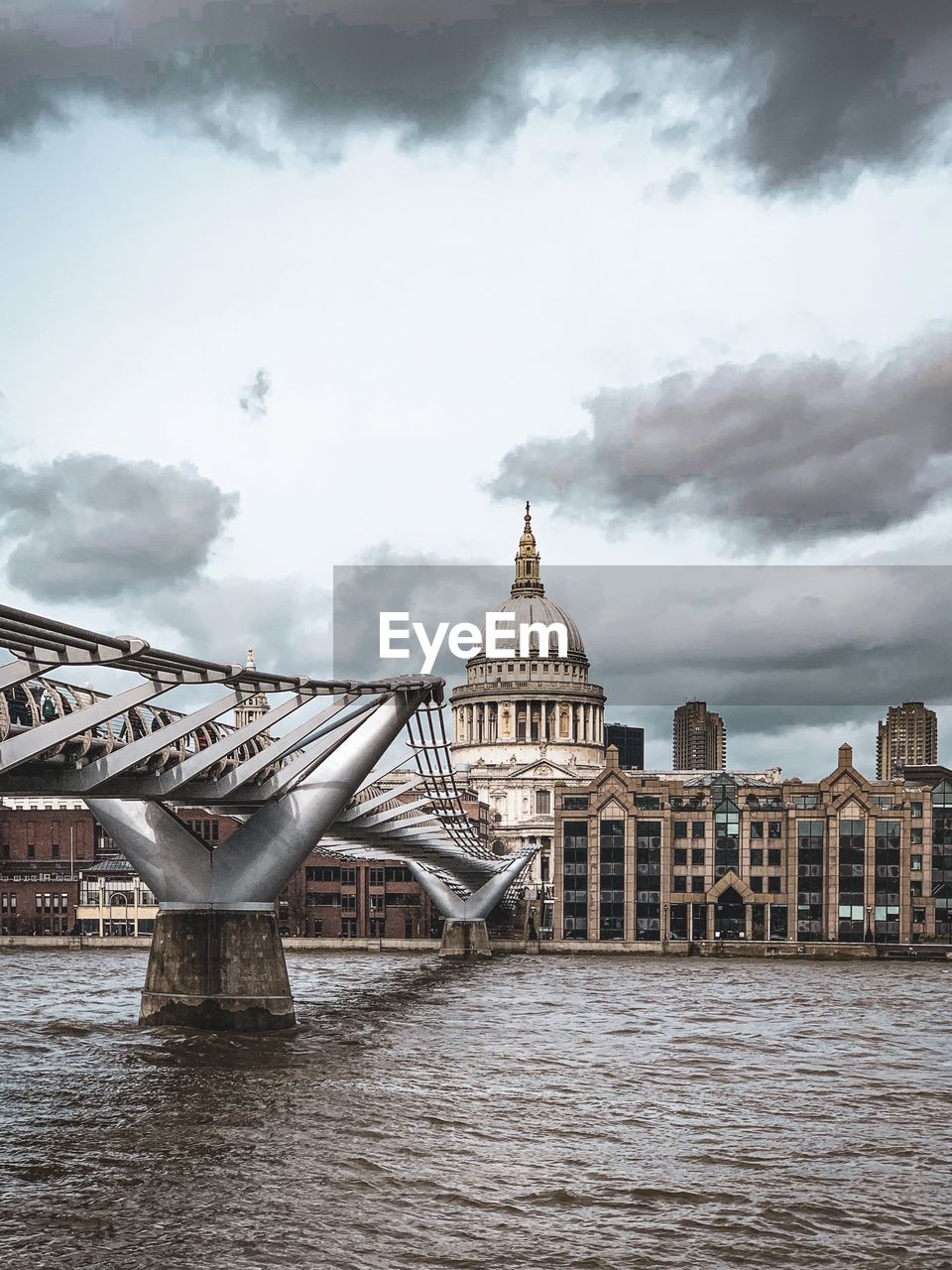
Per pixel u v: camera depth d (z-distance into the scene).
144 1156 48.94
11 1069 66.19
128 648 51.91
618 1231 41.94
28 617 44.72
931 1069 71.81
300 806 81.38
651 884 187.12
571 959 169.88
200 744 80.44
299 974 136.00
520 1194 45.38
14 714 68.50
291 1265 38.38
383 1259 39.06
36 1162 48.00
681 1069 70.25
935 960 173.25
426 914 196.75
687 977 134.75
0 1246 39.41
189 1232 40.72
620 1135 53.81
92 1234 40.47
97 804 81.62
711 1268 39.19
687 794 189.50
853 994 114.69
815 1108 60.06
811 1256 40.25
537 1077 66.69
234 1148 50.22
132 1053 71.31
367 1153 49.88
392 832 122.88
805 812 185.88
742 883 186.12
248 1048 73.94
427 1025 87.50
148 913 199.62
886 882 184.00
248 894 80.94
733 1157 50.78
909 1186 47.38
